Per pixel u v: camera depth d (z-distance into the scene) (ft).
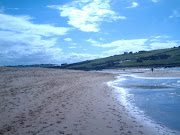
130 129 17.87
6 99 29.25
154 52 550.77
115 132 16.92
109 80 83.10
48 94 36.32
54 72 104.53
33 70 102.37
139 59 433.89
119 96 38.01
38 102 28.76
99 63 531.50
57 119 20.58
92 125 18.88
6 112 22.30
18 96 32.24
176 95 37.42
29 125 18.25
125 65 402.72
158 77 92.43
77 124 19.06
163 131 17.42
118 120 20.86
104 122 19.99
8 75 67.21
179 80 71.31
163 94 39.17
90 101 31.68
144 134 16.57
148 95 38.63
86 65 536.42
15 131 16.49
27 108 24.84
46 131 16.76
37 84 50.21
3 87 40.83
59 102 29.63
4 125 17.92
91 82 69.10
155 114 23.56
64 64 624.18
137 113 24.11
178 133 16.85
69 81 66.23
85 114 23.13
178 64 299.38
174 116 22.45
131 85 59.36
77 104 28.78
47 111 23.86
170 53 444.55
